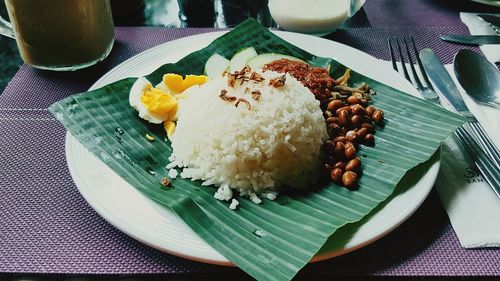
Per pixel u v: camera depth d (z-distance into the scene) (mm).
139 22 507
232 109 303
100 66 427
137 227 255
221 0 540
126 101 354
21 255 264
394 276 252
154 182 292
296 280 252
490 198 290
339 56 406
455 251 265
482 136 328
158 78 374
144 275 256
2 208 293
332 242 247
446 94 373
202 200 281
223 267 255
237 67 385
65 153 315
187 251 242
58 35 392
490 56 426
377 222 259
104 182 285
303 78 360
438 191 296
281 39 419
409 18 500
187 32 472
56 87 402
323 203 281
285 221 265
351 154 306
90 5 394
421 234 274
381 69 390
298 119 303
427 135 318
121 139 324
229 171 294
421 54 419
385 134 329
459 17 499
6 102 382
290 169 301
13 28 399
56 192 306
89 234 277
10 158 330
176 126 332
